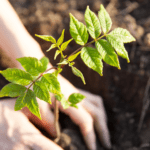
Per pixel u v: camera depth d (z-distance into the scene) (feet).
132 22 4.34
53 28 4.51
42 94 1.92
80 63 4.31
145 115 4.04
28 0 5.09
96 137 3.85
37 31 4.52
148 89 3.90
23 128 2.88
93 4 4.64
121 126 4.16
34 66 1.90
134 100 4.16
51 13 4.66
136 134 3.97
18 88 1.94
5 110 3.07
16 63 3.35
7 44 3.31
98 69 1.91
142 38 4.14
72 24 1.91
